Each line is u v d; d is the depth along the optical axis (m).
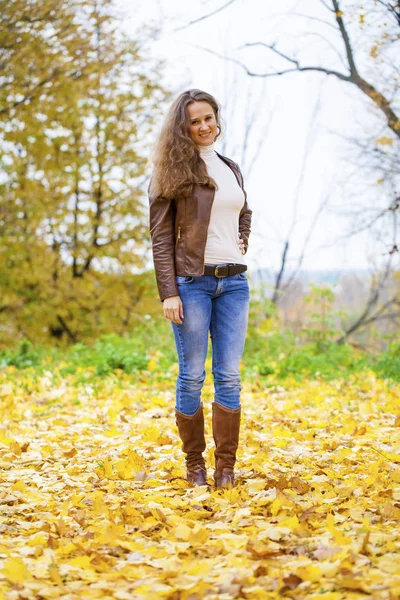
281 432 4.93
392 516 2.91
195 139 3.58
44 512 3.21
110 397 7.32
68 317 17.28
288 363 9.15
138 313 16.91
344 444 4.61
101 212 16.69
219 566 2.42
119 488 3.59
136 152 16.20
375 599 2.05
